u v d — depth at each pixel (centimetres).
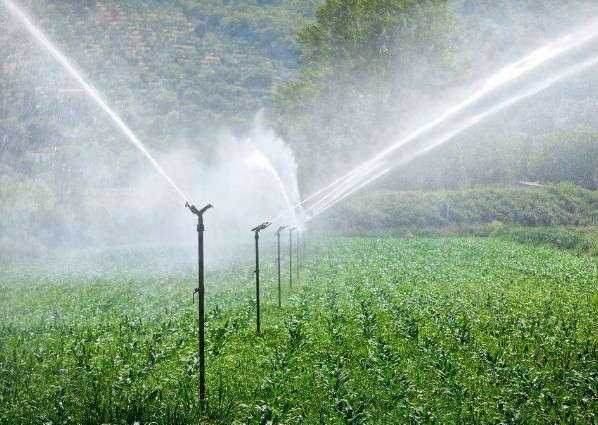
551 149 10075
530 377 1508
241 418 1320
